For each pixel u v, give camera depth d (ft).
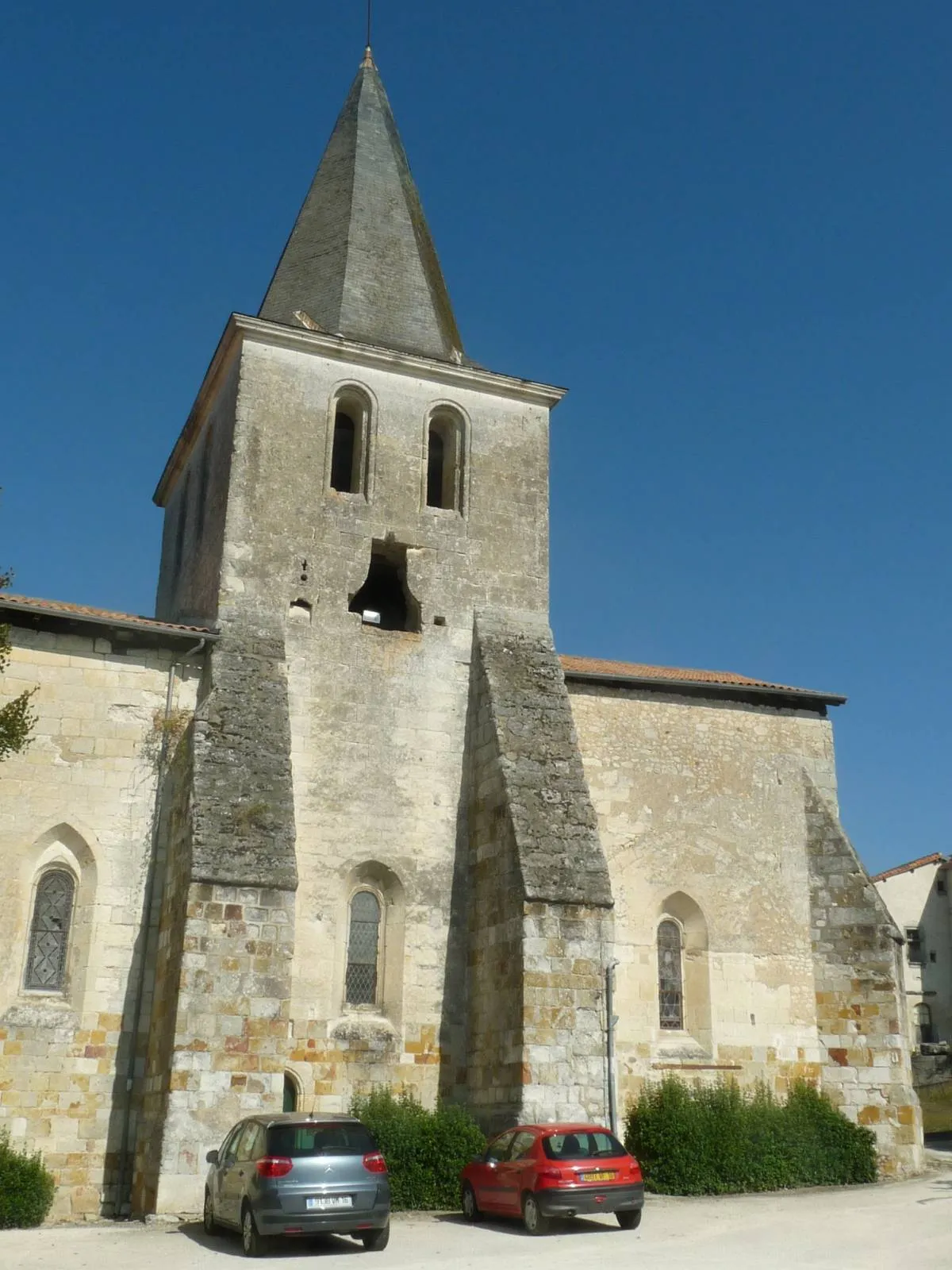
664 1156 63.36
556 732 69.92
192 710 67.15
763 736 81.61
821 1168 67.26
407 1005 65.51
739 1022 74.28
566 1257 42.27
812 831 80.23
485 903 66.49
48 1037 59.57
